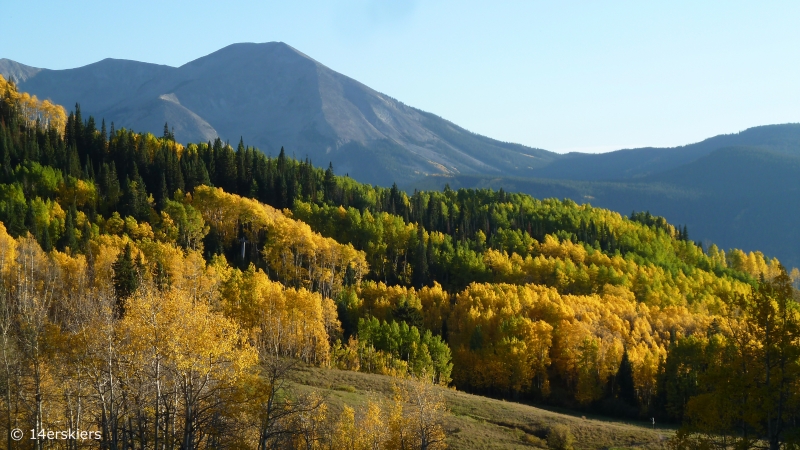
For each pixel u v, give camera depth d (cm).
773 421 3178
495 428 6831
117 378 3509
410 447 4978
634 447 6588
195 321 3428
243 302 8850
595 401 9925
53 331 3653
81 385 3597
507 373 10006
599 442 6725
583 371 9850
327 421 5247
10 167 13288
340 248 13400
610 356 10169
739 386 3138
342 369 8744
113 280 8156
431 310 12300
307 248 13038
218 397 3253
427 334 9931
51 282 8094
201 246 12681
